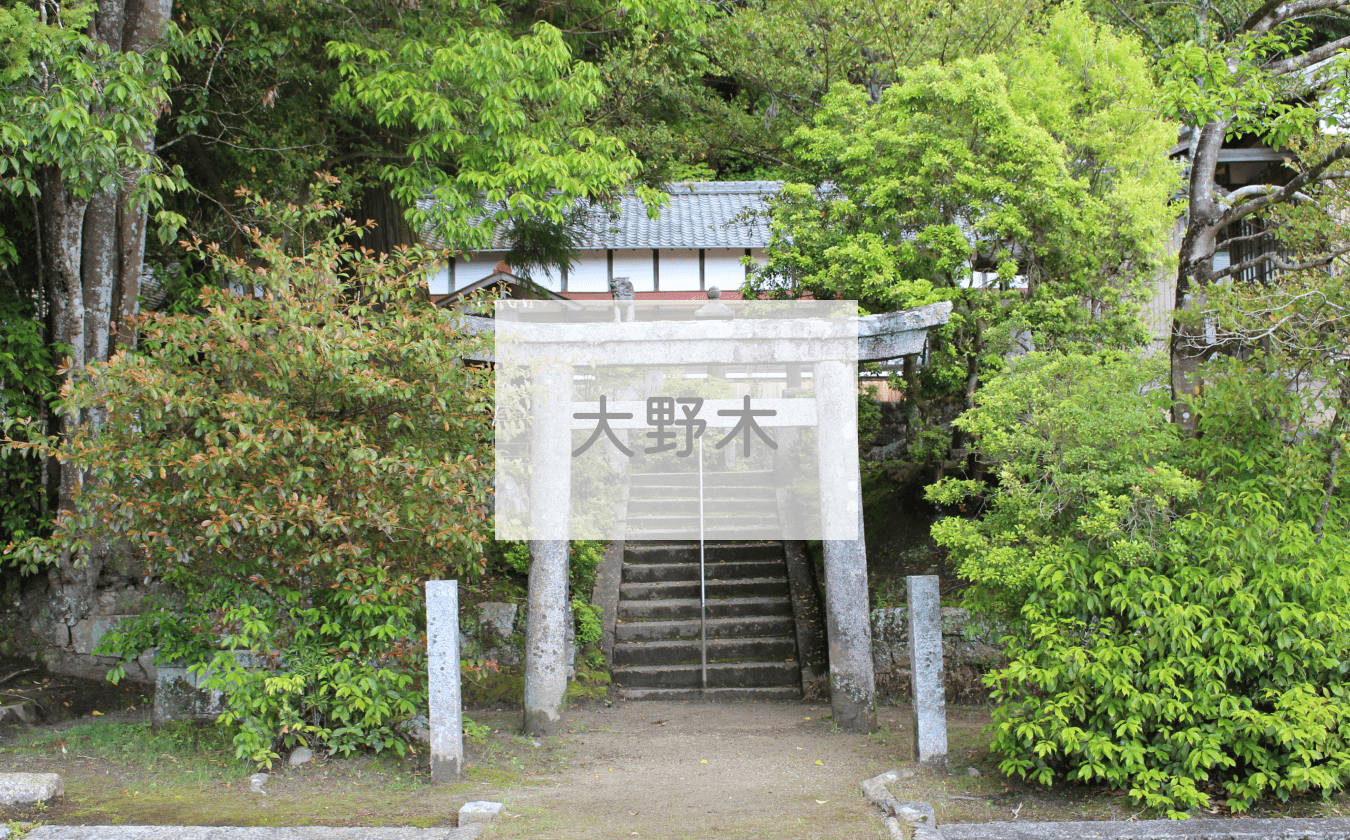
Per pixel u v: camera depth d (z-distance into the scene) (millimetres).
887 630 7969
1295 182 5668
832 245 8438
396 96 7230
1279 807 4207
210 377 5262
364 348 5195
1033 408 4918
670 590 9586
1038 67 8711
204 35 7000
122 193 7344
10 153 6148
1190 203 6469
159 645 5840
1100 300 8609
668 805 4715
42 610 7645
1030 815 4258
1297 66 6207
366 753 5371
